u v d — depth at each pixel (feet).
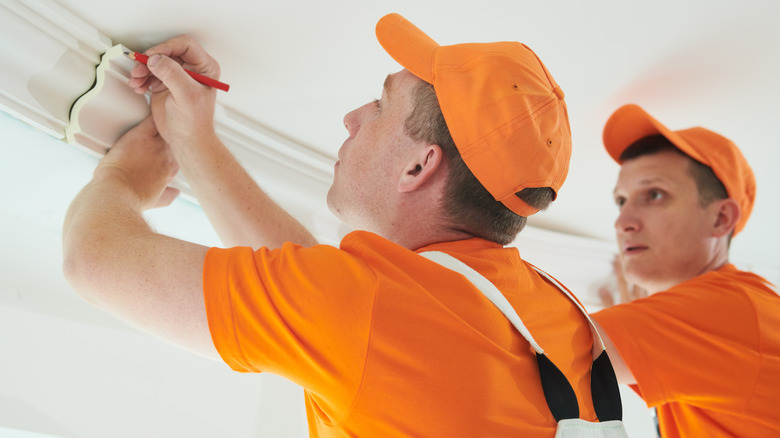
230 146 5.63
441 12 5.11
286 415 6.61
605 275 8.43
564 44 5.59
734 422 5.27
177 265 3.48
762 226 8.39
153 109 4.78
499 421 3.22
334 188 4.44
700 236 6.56
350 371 3.21
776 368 5.10
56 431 5.11
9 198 4.93
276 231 5.00
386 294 3.32
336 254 3.49
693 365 5.17
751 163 7.38
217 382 6.18
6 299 4.98
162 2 4.42
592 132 6.75
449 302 3.43
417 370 3.22
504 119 3.90
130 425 5.55
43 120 4.40
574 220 8.03
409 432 3.19
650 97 6.35
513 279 3.82
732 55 5.87
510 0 5.07
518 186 3.92
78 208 4.05
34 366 5.07
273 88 5.42
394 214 4.14
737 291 5.50
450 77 4.01
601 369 3.95
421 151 4.03
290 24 4.84
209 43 4.91
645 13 5.34
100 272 3.52
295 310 3.28
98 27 4.50
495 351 3.36
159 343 5.87
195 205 5.59
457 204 3.96
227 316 3.33
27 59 4.21
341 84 5.51
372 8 4.86
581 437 3.41
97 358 5.43
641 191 6.72
